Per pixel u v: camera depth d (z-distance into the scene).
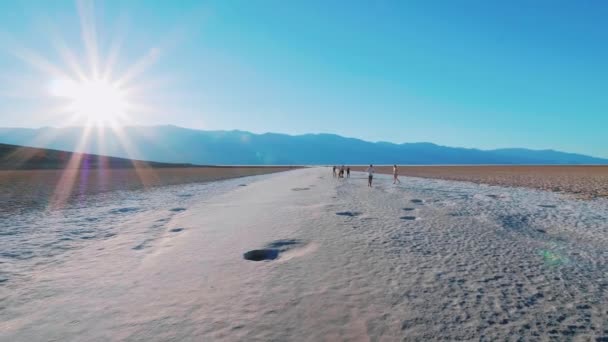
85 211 14.99
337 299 5.16
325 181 36.59
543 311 4.79
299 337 4.06
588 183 28.31
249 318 4.56
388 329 4.24
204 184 33.56
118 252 8.12
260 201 18.28
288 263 7.06
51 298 5.37
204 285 5.83
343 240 8.96
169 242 9.12
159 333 4.20
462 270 6.54
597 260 7.25
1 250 8.37
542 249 8.14
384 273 6.35
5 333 4.29
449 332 4.18
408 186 27.89
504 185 27.89
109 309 4.94
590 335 4.14
